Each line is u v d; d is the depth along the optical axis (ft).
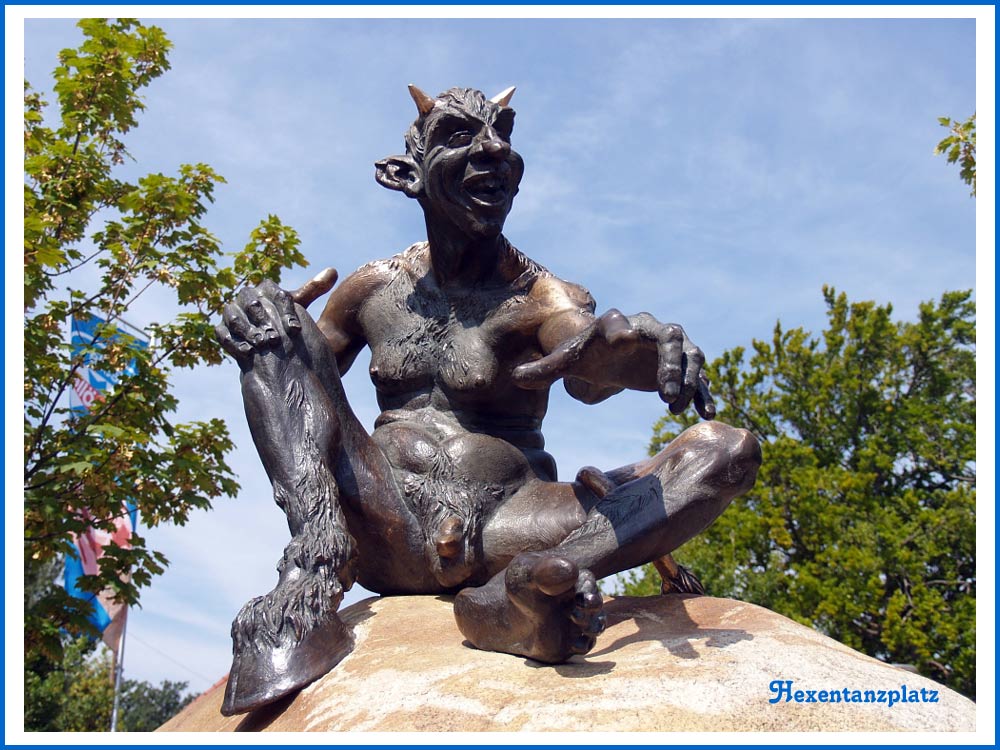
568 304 16.80
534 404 17.71
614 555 13.58
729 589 66.90
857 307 80.94
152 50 35.14
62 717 84.12
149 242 33.86
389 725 11.17
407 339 17.62
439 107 16.75
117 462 31.24
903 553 65.57
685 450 14.21
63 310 32.40
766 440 79.20
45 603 31.14
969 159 31.53
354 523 15.70
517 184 17.13
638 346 12.82
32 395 31.99
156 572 32.40
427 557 15.65
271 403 15.29
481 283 17.70
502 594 12.77
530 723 10.64
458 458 16.17
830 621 64.75
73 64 33.86
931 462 76.79
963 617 62.03
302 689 12.97
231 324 15.76
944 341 78.84
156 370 33.58
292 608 13.35
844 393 78.43
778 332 81.10
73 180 32.81
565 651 11.98
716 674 11.28
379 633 14.16
